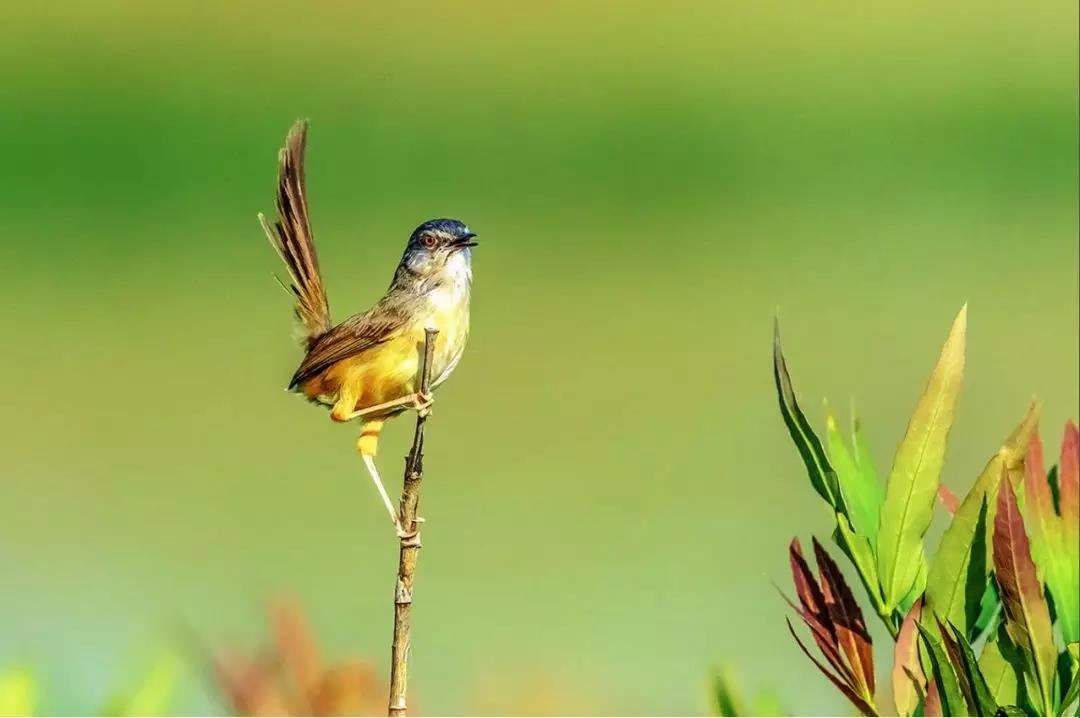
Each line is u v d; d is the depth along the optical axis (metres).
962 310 5.66
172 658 5.67
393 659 5.69
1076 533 5.66
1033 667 5.40
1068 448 5.67
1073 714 5.51
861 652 5.66
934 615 5.48
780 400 5.66
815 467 5.66
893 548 5.66
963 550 5.62
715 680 5.68
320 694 5.75
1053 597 5.66
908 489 5.66
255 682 5.75
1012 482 5.66
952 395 5.66
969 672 5.30
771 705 5.68
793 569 5.67
